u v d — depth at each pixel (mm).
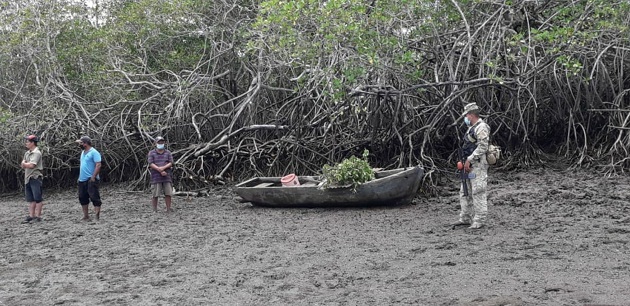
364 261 7941
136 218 12797
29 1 20453
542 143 17219
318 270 7637
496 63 14594
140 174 19438
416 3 14875
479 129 9227
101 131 19906
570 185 13172
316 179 13891
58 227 12203
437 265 7535
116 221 12547
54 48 20469
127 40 20172
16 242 10797
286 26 13625
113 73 19641
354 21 13633
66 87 20516
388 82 16547
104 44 19703
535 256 7684
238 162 17688
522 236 8844
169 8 19328
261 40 15430
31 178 12977
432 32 16172
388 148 16156
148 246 9766
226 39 20516
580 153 15625
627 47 15977
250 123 18797
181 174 17016
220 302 6547
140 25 20328
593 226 9328
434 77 16703
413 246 8641
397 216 11172
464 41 16234
